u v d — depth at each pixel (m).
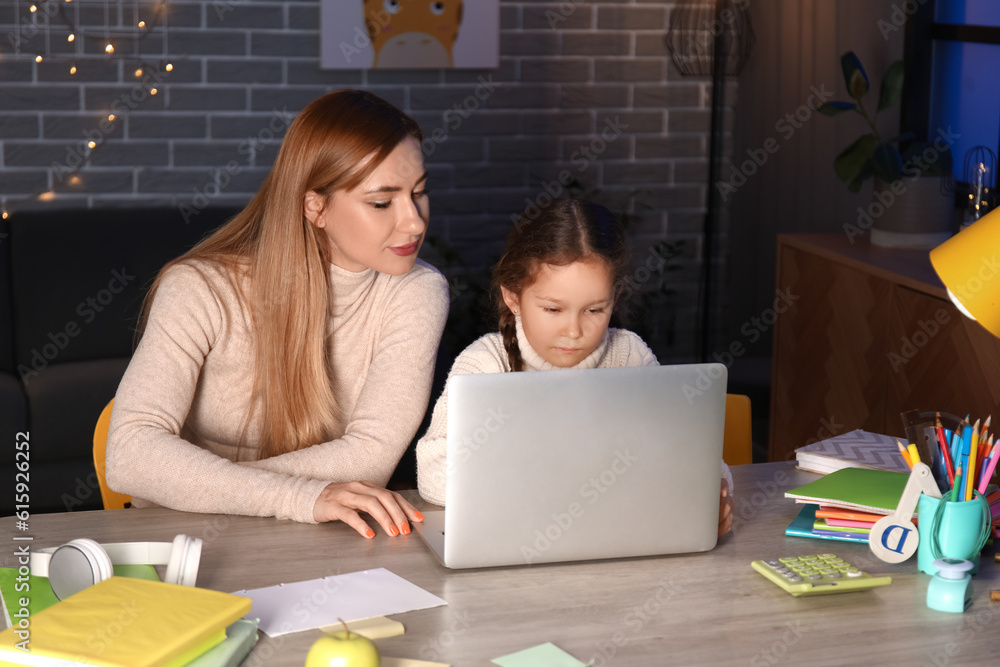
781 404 2.98
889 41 2.87
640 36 3.64
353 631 0.95
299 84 3.43
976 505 1.09
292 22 3.39
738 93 3.59
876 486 1.27
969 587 1.07
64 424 2.70
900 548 1.14
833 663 0.92
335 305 1.49
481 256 3.67
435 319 1.52
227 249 1.47
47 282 2.96
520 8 3.54
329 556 1.15
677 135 3.73
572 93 3.63
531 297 1.30
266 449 1.48
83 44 3.24
